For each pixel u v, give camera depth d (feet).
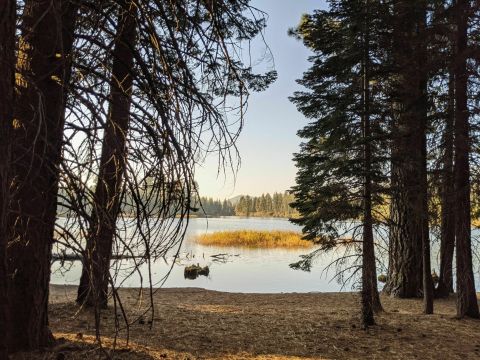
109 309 24.27
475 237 35.76
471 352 23.31
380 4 26.20
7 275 7.49
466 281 32.81
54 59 9.89
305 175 27.89
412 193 30.40
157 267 51.08
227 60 11.43
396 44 26.84
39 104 7.30
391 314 32.48
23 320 13.69
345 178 26.73
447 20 29.55
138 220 8.45
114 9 11.14
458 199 32.53
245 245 109.70
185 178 9.00
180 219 8.96
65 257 9.48
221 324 25.54
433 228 35.70
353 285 27.40
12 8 7.28
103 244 7.81
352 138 26.63
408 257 43.55
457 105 30.45
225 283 62.18
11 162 7.38
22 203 10.16
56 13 8.10
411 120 28.86
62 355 14.16
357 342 24.00
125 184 8.58
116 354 16.44
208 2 11.62
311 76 27.53
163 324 23.70
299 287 60.34
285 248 108.37
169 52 12.62
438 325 29.22
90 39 10.01
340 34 26.55
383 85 27.91
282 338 23.66
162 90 10.37
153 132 9.05
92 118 8.20
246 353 20.49
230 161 11.13
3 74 7.11
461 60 29.14
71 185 7.66
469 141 30.14
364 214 26.61
